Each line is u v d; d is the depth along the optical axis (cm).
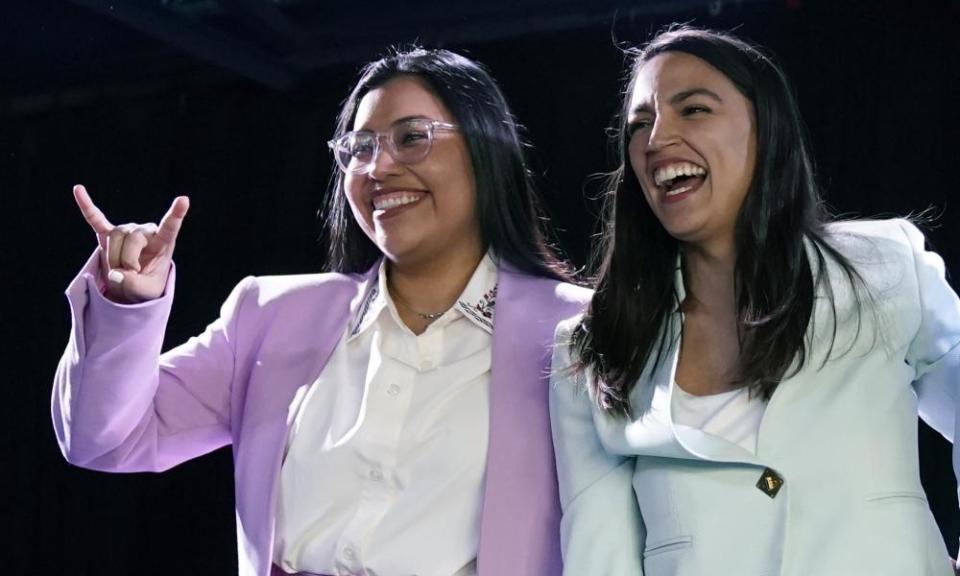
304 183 480
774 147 183
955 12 369
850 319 174
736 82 184
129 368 202
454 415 201
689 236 185
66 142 520
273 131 488
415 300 218
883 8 376
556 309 209
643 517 182
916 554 163
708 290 189
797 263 177
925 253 180
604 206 210
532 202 227
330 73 452
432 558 195
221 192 493
